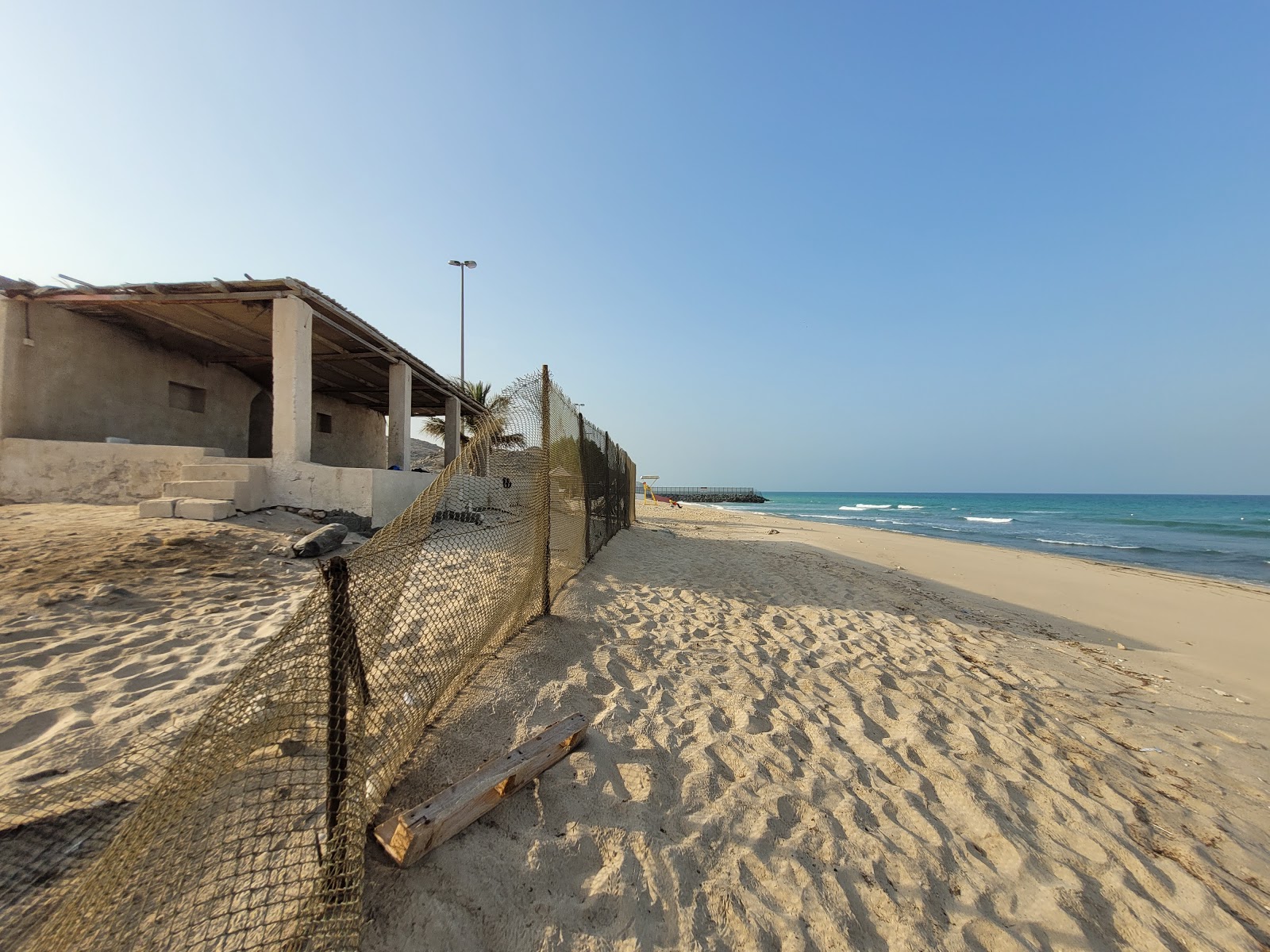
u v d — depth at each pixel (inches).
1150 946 79.8
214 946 59.2
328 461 594.2
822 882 84.6
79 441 339.6
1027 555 599.8
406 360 447.8
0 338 319.6
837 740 130.3
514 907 71.7
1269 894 92.4
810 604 263.6
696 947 70.1
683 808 97.3
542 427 181.9
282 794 81.8
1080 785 120.3
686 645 182.7
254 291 319.6
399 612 96.7
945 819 104.4
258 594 189.0
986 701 162.2
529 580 161.5
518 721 114.7
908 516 1791.3
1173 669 220.4
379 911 66.8
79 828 74.6
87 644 135.8
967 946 76.3
